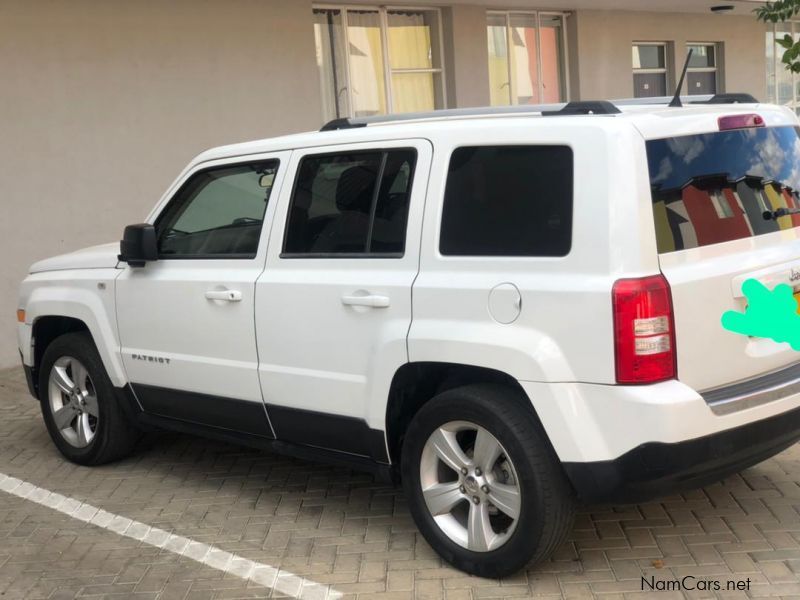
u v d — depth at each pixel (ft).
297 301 14.38
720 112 12.80
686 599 12.25
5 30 27.14
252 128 32.27
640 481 11.44
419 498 13.44
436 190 13.05
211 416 16.30
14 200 27.76
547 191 12.01
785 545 13.60
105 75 29.07
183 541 15.07
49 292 18.94
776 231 13.08
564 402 11.60
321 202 14.55
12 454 20.10
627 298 11.18
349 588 13.10
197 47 30.81
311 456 14.98
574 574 13.07
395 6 37.55
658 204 11.64
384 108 37.86
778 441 12.45
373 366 13.43
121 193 29.71
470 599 12.52
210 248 16.12
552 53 43.27
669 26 46.32
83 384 18.75
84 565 14.39
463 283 12.53
